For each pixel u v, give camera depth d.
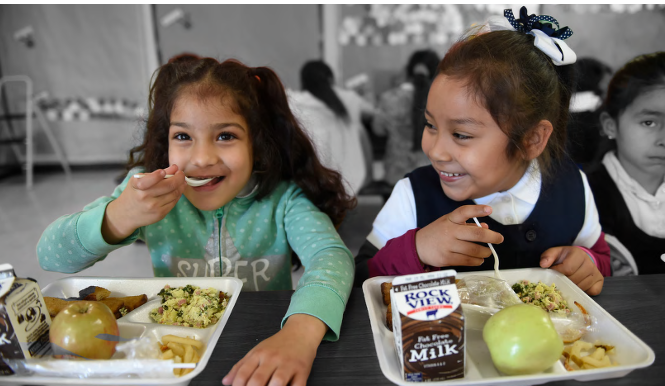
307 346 0.64
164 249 1.06
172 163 0.92
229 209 1.07
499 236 0.77
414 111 3.49
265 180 1.06
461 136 0.83
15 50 5.18
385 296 0.78
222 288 0.86
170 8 4.99
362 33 4.70
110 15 5.10
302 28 4.82
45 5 5.06
